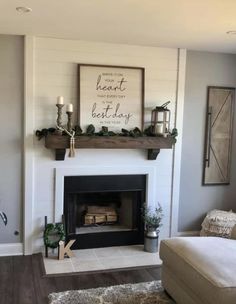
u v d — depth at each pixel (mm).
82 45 3828
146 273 3479
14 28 3367
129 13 2818
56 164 3869
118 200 4434
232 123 4465
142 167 4145
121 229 4262
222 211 4328
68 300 2898
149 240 4012
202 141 4383
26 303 2867
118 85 3959
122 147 3855
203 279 2426
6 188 3779
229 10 2678
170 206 4312
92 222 4289
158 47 4055
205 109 4344
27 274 3385
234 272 2438
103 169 4008
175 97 4184
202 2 2512
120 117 3988
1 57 3627
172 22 3037
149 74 4070
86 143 3732
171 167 4266
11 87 3686
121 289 3113
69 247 3811
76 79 3844
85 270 3508
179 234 4426
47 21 3102
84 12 2816
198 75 4273
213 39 3615
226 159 4496
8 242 3842
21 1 2580
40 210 3871
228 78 4387
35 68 3719
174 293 2873
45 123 3797
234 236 3178
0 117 3686
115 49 3932
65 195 3943
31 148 3768
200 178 4434
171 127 4219
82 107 3859
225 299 2258
